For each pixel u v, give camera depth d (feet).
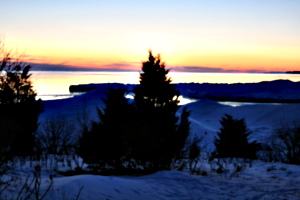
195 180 32.09
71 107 94.48
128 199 22.70
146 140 37.50
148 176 33.71
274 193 26.58
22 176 26.04
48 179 26.03
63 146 46.06
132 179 30.48
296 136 56.29
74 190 21.75
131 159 40.11
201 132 111.86
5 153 23.82
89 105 95.14
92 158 35.35
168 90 56.18
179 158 44.65
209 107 214.07
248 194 26.37
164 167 38.63
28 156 39.45
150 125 40.11
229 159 54.49
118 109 41.83
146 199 23.41
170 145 39.63
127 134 36.91
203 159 52.37
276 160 55.31
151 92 55.11
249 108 195.93
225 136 70.74
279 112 166.20
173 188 27.96
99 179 25.62
